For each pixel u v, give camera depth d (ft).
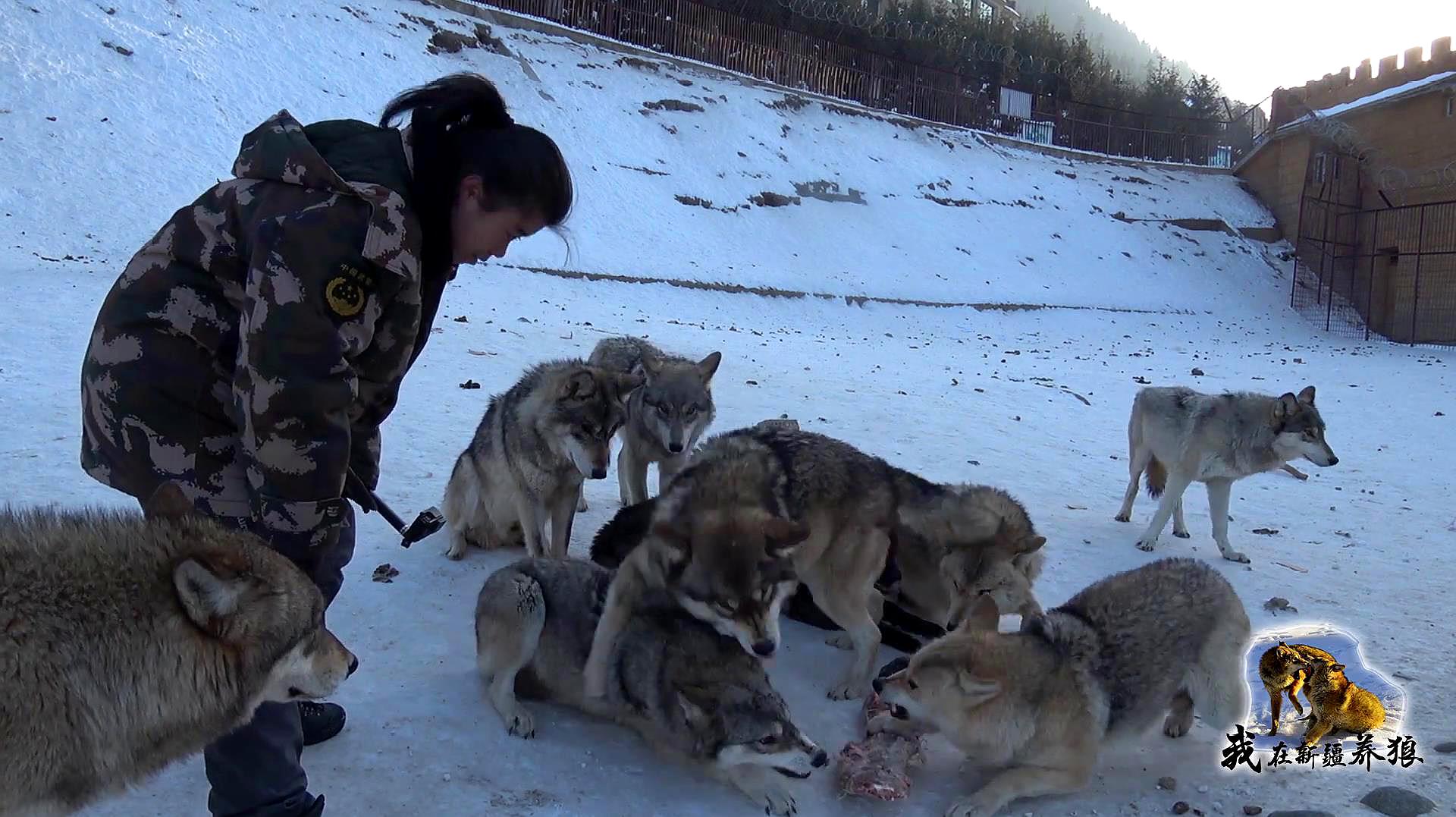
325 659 8.52
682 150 100.99
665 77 111.45
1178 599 12.07
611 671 11.73
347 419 7.77
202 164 62.90
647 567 12.31
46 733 7.05
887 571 16.78
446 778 10.52
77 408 23.62
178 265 7.89
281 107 73.00
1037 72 159.94
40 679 7.01
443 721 11.73
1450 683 14.49
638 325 55.47
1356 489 31.19
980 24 163.12
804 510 13.94
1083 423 40.04
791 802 10.51
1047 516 24.76
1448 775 11.55
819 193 107.24
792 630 16.29
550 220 8.98
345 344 7.54
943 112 146.72
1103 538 23.07
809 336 65.87
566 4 111.04
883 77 140.87
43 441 20.70
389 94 81.71
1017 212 123.95
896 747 11.37
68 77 63.00
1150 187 144.77
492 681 12.27
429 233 8.49
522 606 12.15
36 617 7.07
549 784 10.68
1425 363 79.20
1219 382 58.29
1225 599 12.37
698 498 13.19
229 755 8.38
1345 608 18.30
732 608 11.59
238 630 7.80
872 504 14.65
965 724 11.06
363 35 86.28
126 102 64.13
